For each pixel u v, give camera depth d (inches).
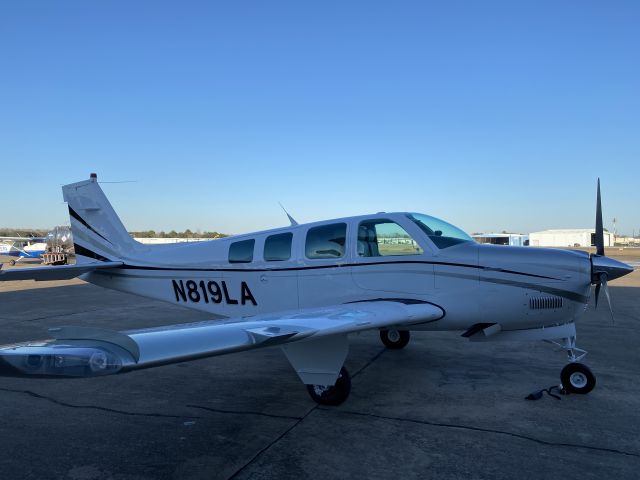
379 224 189.8
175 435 136.5
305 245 200.1
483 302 171.9
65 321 341.7
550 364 213.3
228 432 138.3
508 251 174.4
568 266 167.5
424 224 188.2
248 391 178.4
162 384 188.1
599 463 116.9
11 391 179.6
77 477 112.2
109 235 257.4
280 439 133.0
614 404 159.3
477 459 119.6
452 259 175.3
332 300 192.5
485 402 162.4
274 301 205.3
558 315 169.6
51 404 164.6
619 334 282.4
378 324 142.0
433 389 177.3
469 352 237.8
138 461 120.3
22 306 427.5
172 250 239.8
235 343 99.5
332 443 130.0
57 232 1344.7
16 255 1545.3
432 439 132.0
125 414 154.2
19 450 127.0
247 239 217.0
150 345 89.4
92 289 604.4
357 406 159.5
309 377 157.2
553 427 139.7
